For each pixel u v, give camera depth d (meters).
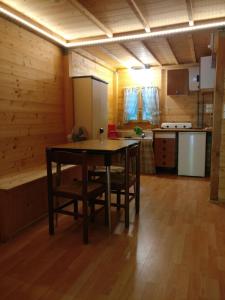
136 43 4.09
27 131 3.32
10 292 1.62
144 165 5.05
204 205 3.21
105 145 2.57
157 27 3.46
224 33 3.12
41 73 3.56
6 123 2.97
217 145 3.27
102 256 2.04
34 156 3.46
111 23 3.39
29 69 3.32
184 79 5.23
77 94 4.24
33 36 3.37
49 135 3.79
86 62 4.73
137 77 5.84
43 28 3.43
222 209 3.07
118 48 4.37
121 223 2.69
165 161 5.00
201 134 4.69
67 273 1.81
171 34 3.46
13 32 3.02
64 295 1.59
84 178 2.17
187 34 3.46
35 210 2.72
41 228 2.57
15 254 2.07
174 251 2.10
